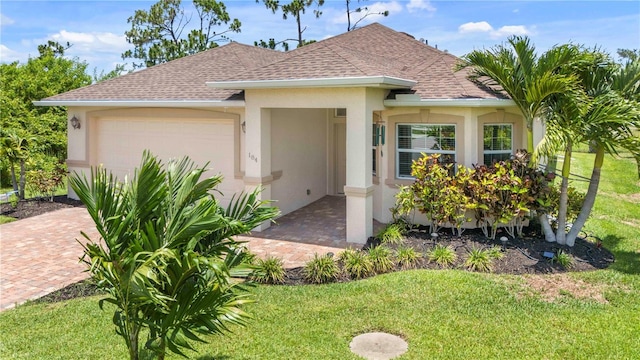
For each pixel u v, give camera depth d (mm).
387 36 19000
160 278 4336
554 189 11875
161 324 4488
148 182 4566
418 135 13414
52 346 6750
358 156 11945
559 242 11195
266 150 13594
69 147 17891
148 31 41156
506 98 12016
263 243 12281
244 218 5105
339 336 7043
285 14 37906
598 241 11641
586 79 10812
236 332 7141
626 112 9305
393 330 7234
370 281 9281
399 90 13328
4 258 11125
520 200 11047
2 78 28125
